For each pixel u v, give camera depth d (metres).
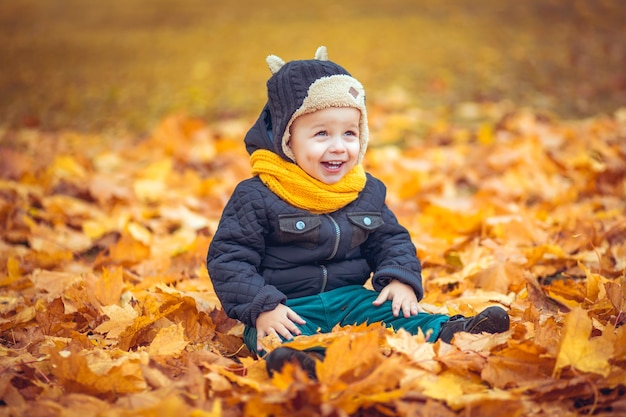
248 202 2.70
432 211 4.37
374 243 2.88
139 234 4.29
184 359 2.48
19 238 4.32
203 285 3.42
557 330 2.45
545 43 9.49
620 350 2.35
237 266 2.62
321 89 2.65
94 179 5.33
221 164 6.11
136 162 6.34
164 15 13.54
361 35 10.52
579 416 2.10
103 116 7.86
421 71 8.56
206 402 2.10
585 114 6.93
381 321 2.65
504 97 7.55
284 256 2.72
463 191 5.35
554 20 10.70
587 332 2.24
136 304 3.14
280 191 2.70
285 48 10.02
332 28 11.12
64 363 2.20
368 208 2.82
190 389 2.18
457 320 2.54
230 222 2.70
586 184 4.92
